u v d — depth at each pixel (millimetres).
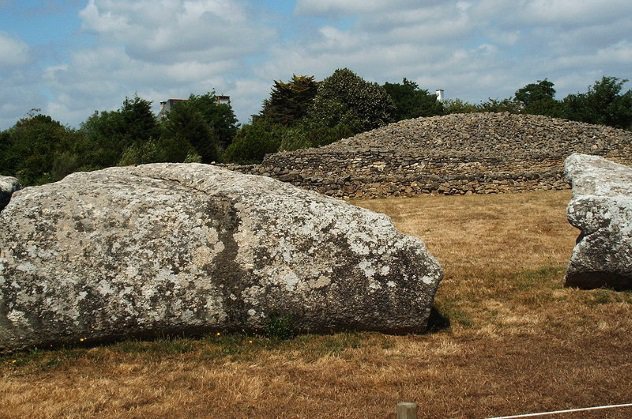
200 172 8125
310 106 58156
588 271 8680
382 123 52312
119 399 5852
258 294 7031
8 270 6707
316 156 26625
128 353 6793
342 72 53031
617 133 33469
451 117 36469
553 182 22688
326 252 7176
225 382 6152
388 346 7000
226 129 54562
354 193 22812
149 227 7109
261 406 5656
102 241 6977
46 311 6695
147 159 30469
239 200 7402
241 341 7031
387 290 7156
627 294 8555
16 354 6730
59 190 7277
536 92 66625
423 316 7242
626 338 7172
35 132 40406
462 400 5680
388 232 7352
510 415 5383
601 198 8648
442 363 6582
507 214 17000
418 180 22703
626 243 8422
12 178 8523
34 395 5930
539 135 32844
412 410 4227
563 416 5285
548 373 6215
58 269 6797
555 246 12633
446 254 12141
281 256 7133
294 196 7656
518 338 7305
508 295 8930
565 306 8281
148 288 6902
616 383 5930
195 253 7070
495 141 32281
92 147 35250
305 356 6738
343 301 7098
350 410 5508
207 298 6980
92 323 6777
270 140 34875
